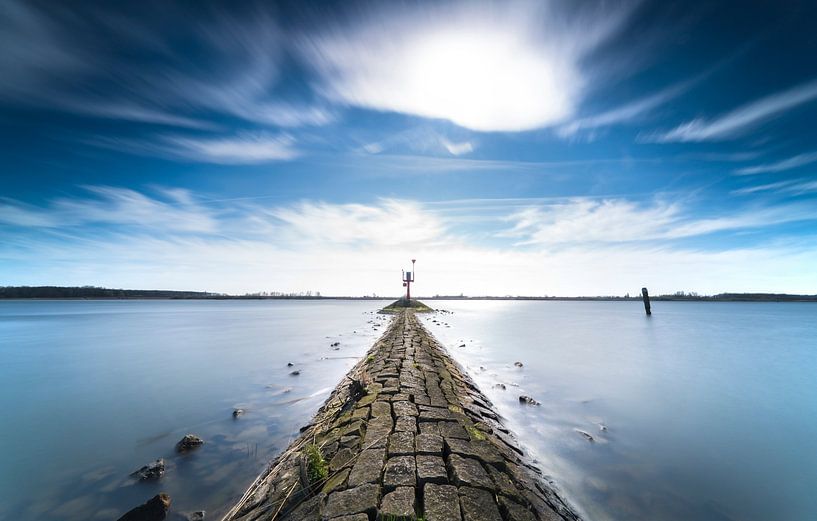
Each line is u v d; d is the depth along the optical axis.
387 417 7.60
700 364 19.22
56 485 7.05
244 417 10.86
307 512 4.59
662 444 8.84
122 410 11.88
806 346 26.02
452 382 11.71
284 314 73.44
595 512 5.86
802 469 7.62
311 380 15.48
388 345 19.39
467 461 5.63
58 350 25.47
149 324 48.31
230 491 6.61
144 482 7.00
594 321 50.94
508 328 39.41
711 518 5.84
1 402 13.03
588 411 11.11
